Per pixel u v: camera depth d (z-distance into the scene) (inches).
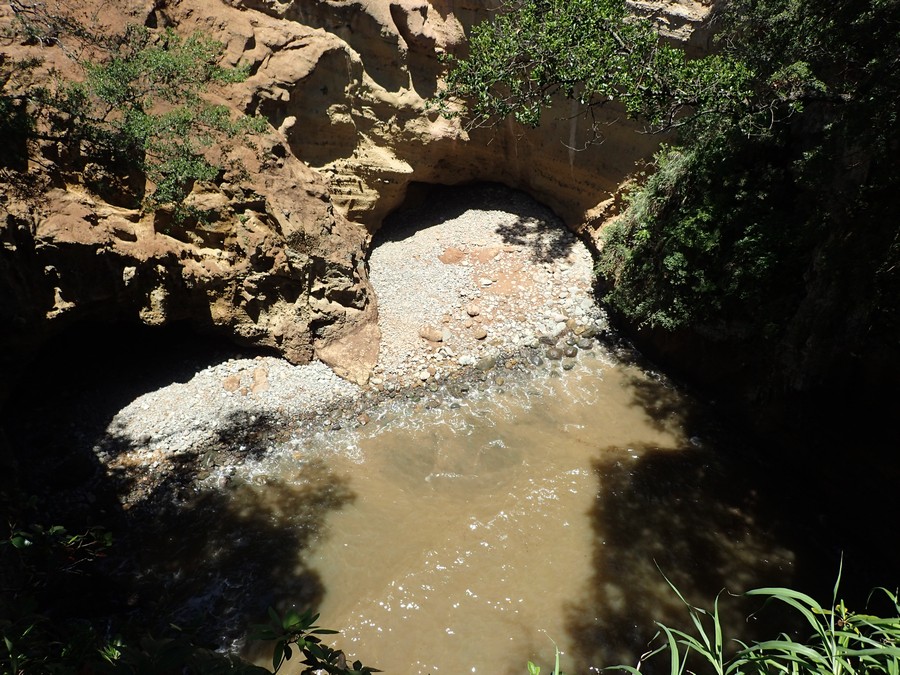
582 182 589.3
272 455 420.5
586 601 332.8
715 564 352.2
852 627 106.4
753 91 354.0
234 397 453.7
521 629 319.9
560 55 354.6
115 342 463.2
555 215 637.3
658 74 350.0
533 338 518.3
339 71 498.9
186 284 430.0
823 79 350.0
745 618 323.3
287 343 481.1
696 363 475.2
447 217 635.5
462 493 400.2
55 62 377.4
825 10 310.5
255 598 332.8
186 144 401.4
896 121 281.3
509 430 447.5
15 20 369.7
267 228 460.4
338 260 490.6
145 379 454.3
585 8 348.8
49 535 165.5
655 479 405.7
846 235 339.0
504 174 649.6
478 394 474.9
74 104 358.6
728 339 434.6
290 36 474.9
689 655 307.3
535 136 589.3
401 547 363.9
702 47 478.3
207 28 448.5
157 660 105.4
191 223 433.7
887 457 337.1
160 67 386.9
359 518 381.1
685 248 442.9
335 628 321.7
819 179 350.9
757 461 420.5
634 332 522.6
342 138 523.8
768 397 411.8
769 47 358.9
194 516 378.9
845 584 340.2
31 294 358.9
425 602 334.3
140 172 410.9
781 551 359.3
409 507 390.0
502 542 366.9
